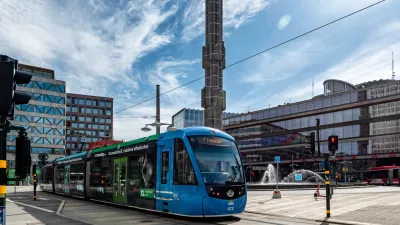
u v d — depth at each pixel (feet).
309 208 56.90
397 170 168.25
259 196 84.02
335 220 43.45
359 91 222.48
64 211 56.90
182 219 45.42
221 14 91.86
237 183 44.68
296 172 214.28
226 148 46.44
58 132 308.60
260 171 281.13
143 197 51.85
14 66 19.10
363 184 152.97
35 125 297.33
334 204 62.49
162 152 48.85
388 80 280.72
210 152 44.78
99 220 45.19
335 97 234.99
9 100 17.94
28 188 174.09
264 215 50.03
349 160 223.71
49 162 113.80
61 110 313.12
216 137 46.44
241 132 306.76
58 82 314.76
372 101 215.51
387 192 94.22
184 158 44.83
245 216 48.83
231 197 43.27
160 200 47.88
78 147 465.06
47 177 114.32
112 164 63.52
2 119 18.90
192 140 44.96
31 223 42.75
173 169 46.16
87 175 76.07
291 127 263.08
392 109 207.92
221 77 89.40
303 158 249.96
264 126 286.05
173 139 47.24
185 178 44.14
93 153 74.33
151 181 50.21
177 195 44.73
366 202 64.69
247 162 296.51
